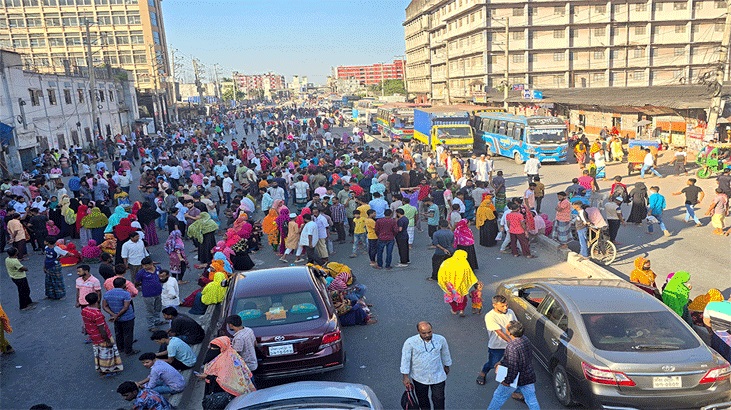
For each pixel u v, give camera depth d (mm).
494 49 74875
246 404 5914
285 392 6074
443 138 36281
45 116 38875
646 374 6250
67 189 28672
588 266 12914
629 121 38844
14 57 34281
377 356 9164
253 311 8250
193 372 8422
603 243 13945
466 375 8383
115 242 15195
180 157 33375
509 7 74000
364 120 76000
